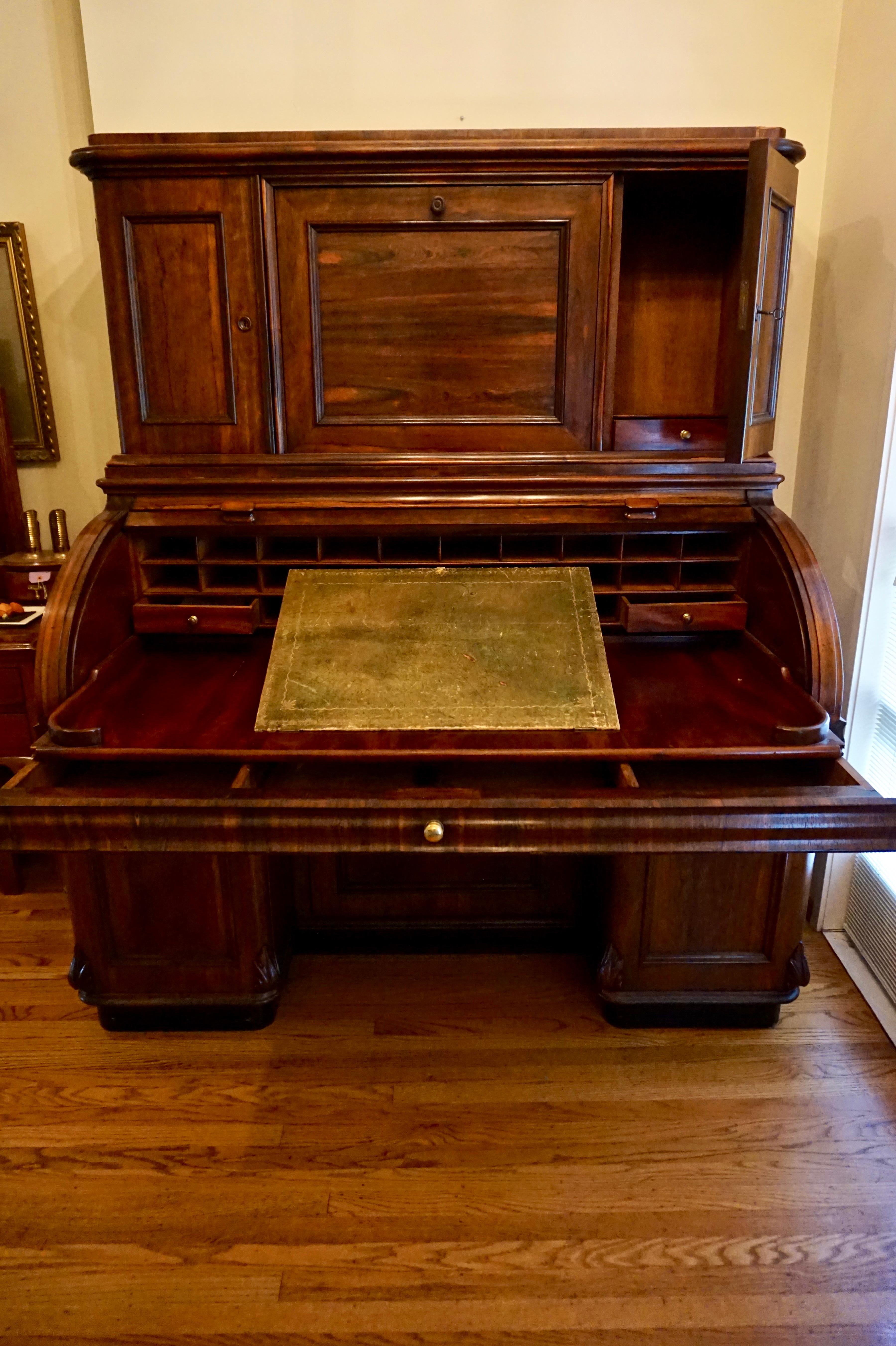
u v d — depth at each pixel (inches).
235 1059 72.1
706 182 68.7
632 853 53.7
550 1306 52.9
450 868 82.1
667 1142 64.1
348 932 84.7
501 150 64.1
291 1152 63.5
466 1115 66.6
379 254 67.6
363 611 68.9
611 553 74.4
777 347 71.6
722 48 78.2
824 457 83.1
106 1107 67.2
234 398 70.0
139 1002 73.0
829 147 80.7
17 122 83.4
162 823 53.6
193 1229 57.8
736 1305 52.9
